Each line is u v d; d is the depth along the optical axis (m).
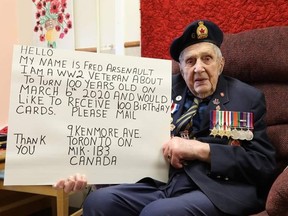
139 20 2.09
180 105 1.38
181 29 1.84
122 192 1.21
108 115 1.23
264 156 1.21
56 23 2.34
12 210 2.26
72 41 2.29
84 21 2.29
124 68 1.27
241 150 1.20
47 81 1.19
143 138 1.25
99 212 1.17
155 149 1.26
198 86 1.30
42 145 1.16
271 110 1.40
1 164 1.79
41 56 1.20
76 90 1.21
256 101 1.29
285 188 0.89
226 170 1.16
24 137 1.15
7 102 2.33
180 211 1.07
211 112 1.29
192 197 1.12
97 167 1.21
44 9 2.37
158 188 1.27
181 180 1.22
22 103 1.16
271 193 0.93
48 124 1.17
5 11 2.31
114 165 1.22
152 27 1.92
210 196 1.12
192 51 1.30
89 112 1.22
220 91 1.34
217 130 1.26
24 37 2.42
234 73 1.48
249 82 1.49
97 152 1.21
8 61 2.34
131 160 1.24
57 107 1.19
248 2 1.66
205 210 1.09
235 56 1.47
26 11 2.42
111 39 2.20
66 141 1.18
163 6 1.88
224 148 1.19
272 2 1.60
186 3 1.82
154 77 1.29
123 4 2.02
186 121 1.32
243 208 1.13
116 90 1.25
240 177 1.19
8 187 1.82
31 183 1.14
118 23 2.03
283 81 1.42
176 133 1.33
